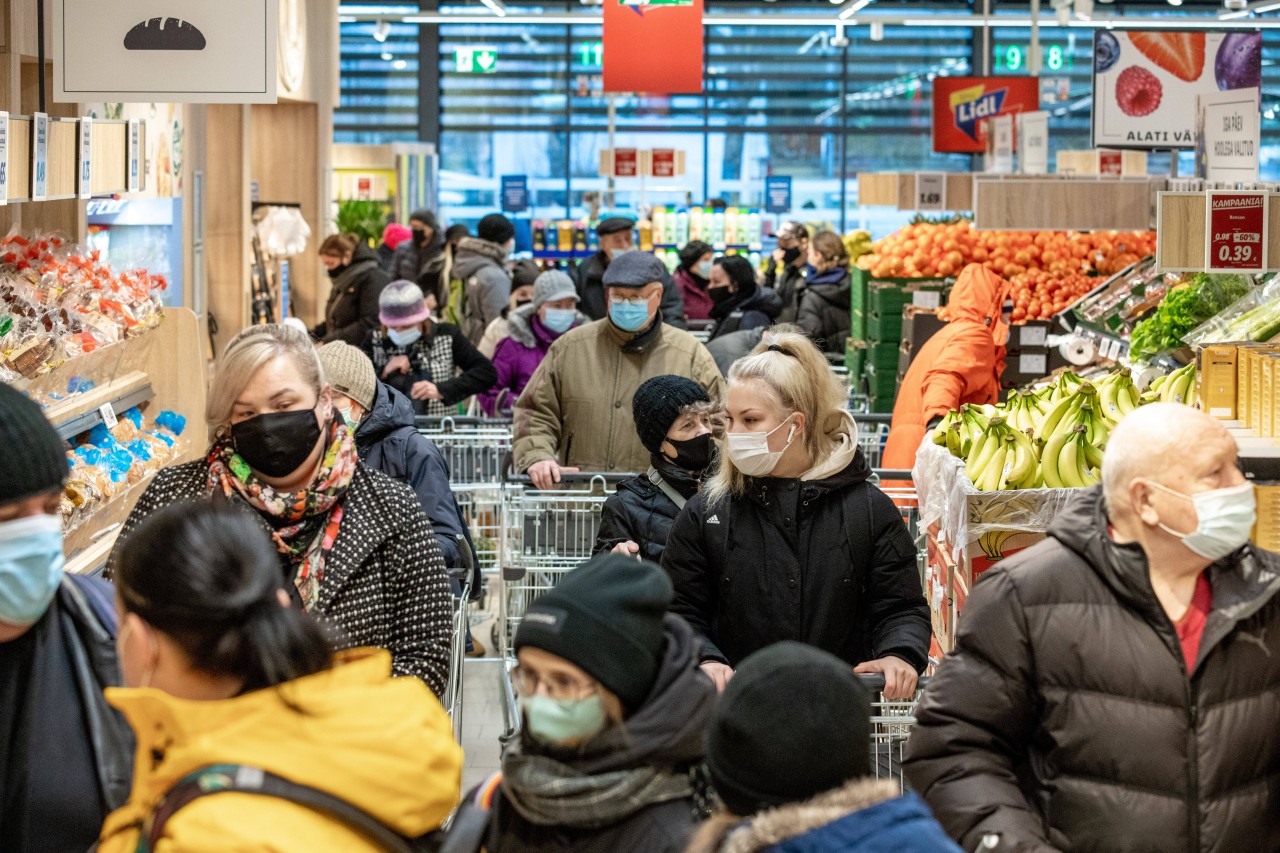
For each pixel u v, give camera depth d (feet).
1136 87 34.63
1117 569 7.83
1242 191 15.55
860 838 5.45
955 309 20.58
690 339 18.02
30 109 22.00
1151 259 24.84
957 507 11.80
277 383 9.36
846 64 77.77
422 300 23.20
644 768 6.13
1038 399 14.65
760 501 11.27
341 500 9.65
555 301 25.38
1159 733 7.75
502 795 6.68
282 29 39.01
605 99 78.28
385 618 9.60
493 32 77.71
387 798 6.02
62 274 17.15
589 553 16.31
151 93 18.15
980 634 8.20
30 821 7.67
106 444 16.80
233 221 36.22
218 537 6.28
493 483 20.52
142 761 6.11
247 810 5.71
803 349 11.21
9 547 7.22
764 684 5.64
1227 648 7.77
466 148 78.95
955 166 78.69
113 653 8.02
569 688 6.13
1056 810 8.00
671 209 65.77
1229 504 7.64
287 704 6.03
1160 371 17.12
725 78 77.97
